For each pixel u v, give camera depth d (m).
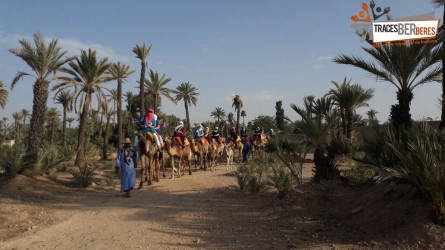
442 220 5.29
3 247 6.23
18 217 8.40
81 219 8.34
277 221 7.60
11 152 13.49
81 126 26.28
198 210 9.00
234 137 26.05
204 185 13.27
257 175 15.41
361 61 11.75
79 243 6.54
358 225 6.48
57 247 6.30
